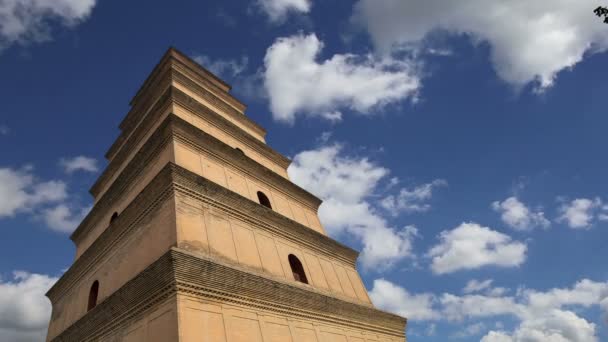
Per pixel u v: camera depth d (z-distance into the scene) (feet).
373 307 82.28
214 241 60.13
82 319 64.95
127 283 54.95
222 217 65.36
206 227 60.85
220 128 91.09
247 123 108.88
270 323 57.36
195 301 49.19
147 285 51.90
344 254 90.68
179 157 69.26
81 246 89.61
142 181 74.90
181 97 85.61
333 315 71.00
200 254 55.67
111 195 82.74
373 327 79.66
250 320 54.60
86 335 64.75
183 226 56.95
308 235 82.12
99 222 85.66
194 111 87.25
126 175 79.71
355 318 75.92
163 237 57.77
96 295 71.92
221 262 57.77
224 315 51.42
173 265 48.67
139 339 50.72
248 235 67.97
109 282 67.31
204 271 51.72
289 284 64.34
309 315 65.67
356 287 87.25
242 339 51.49
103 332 60.34
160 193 62.95
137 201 66.95
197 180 64.39
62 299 83.82
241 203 70.03
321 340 64.75
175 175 61.72
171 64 104.32
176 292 47.83
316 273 77.97
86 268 78.13
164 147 72.79
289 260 74.33
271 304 59.41
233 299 54.03
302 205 94.68
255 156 96.89
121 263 66.33
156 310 50.01
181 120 73.82
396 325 86.17
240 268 60.18
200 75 110.93
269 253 69.56
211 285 52.06
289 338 58.85
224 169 77.82
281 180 90.63
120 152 93.50
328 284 78.95
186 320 46.39
